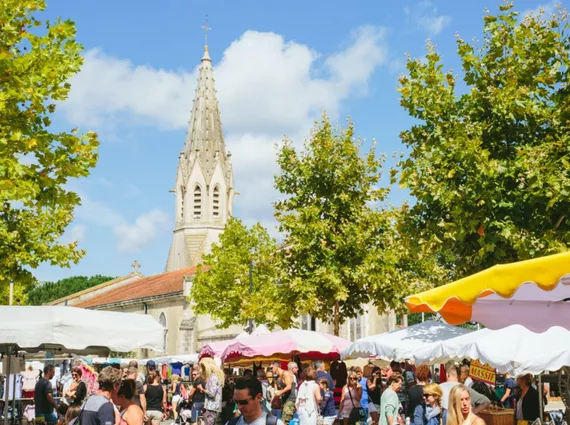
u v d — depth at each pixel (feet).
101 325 40.04
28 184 45.24
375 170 99.35
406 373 61.57
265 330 97.04
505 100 63.41
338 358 85.05
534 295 28.71
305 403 51.16
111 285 351.46
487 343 47.47
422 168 63.62
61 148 48.80
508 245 62.49
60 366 146.10
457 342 50.47
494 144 65.31
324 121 99.81
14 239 59.41
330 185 99.19
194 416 63.57
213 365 54.44
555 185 58.75
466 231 61.93
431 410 42.34
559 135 64.44
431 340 58.85
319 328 174.09
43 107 48.55
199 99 342.03
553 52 65.41
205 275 166.20
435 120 66.39
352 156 98.68
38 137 47.70
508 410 49.78
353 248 96.84
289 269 99.76
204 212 330.34
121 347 40.50
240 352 72.74
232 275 162.50
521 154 61.05
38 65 47.88
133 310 265.95
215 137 338.75
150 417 56.44
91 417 29.96
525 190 59.98
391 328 171.32
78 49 49.52
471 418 26.71
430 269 99.66
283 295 99.81
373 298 102.42
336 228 100.12
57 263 79.77
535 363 46.19
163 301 244.01
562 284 26.55
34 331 38.24
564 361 46.24
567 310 29.71
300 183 100.01
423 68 67.26
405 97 67.15
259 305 132.05
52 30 48.91
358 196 99.25
